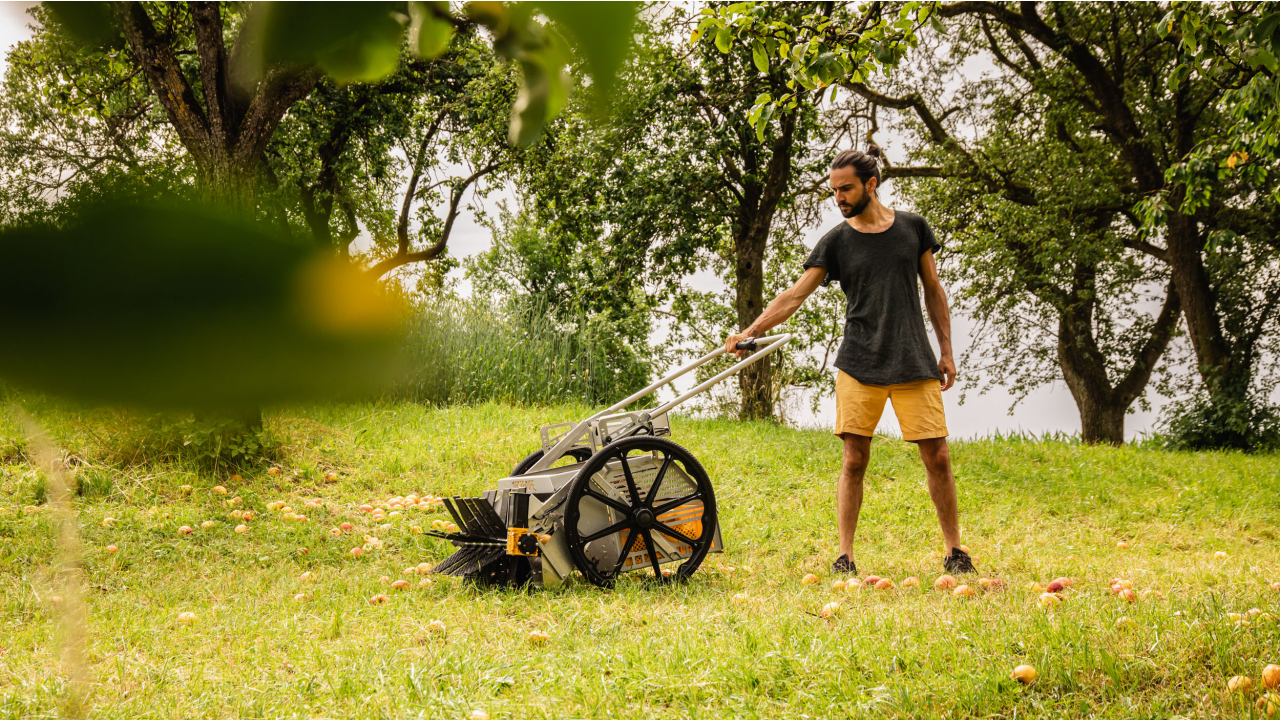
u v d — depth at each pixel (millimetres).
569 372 12688
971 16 16719
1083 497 6754
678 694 2482
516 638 3137
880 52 4871
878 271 4281
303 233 233
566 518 3986
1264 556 4922
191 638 3107
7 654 2863
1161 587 3840
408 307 238
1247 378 14859
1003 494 6828
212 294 202
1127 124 15203
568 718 2293
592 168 13305
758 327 4453
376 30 250
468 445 7664
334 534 5152
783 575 4473
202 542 4828
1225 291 16250
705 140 12992
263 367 207
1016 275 17328
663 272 14672
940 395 4336
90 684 2510
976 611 3066
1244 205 15383
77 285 195
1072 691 2387
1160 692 2348
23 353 191
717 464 7652
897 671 2535
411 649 2959
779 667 2611
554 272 22594
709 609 3451
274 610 3568
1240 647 2504
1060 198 15281
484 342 11625
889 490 6902
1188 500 6625
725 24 4703
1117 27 15312
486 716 2283
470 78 12828
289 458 6613
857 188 4277
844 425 4375
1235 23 5598
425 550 5000
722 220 14359
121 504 5266
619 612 3473
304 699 2496
